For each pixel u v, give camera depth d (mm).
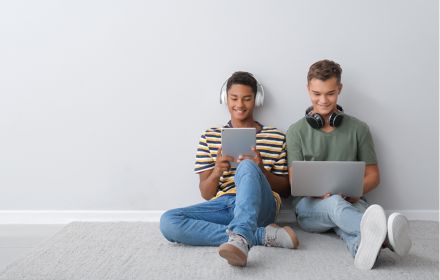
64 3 2201
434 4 2141
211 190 1984
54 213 2266
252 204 1593
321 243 1796
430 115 2188
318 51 2174
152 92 2225
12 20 2215
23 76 2236
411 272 1476
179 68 2211
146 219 2256
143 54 2211
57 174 2264
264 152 2090
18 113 2246
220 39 2188
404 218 1460
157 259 1641
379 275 1452
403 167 2215
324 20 2160
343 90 2188
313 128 2057
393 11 2146
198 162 2088
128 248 1776
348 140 2047
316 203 1852
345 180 1790
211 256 1659
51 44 2219
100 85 2230
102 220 2260
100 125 2244
